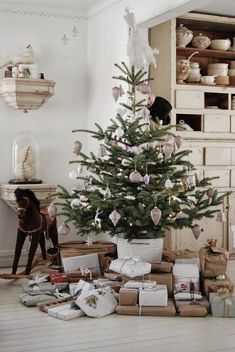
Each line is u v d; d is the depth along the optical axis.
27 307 4.62
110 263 5.17
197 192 5.16
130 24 4.97
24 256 6.36
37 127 6.43
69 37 6.53
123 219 4.92
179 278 4.74
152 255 5.03
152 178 4.95
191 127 6.72
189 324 4.20
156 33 6.17
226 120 6.59
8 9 6.22
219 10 6.44
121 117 5.00
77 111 6.62
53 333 3.96
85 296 4.45
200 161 6.51
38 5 6.30
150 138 4.94
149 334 3.95
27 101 6.09
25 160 6.12
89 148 6.61
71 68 6.56
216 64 6.71
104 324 4.17
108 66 6.08
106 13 6.11
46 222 5.88
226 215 6.66
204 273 4.80
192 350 3.63
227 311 4.38
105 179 4.92
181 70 6.35
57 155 6.54
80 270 5.19
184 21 6.52
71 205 5.00
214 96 6.89
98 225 4.84
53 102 6.49
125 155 4.91
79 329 4.05
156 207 4.58
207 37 6.64
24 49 6.14
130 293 4.43
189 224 5.00
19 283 5.44
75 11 6.51
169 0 4.90
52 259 5.90
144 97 5.71
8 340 3.81
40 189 6.03
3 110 6.26
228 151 6.65
